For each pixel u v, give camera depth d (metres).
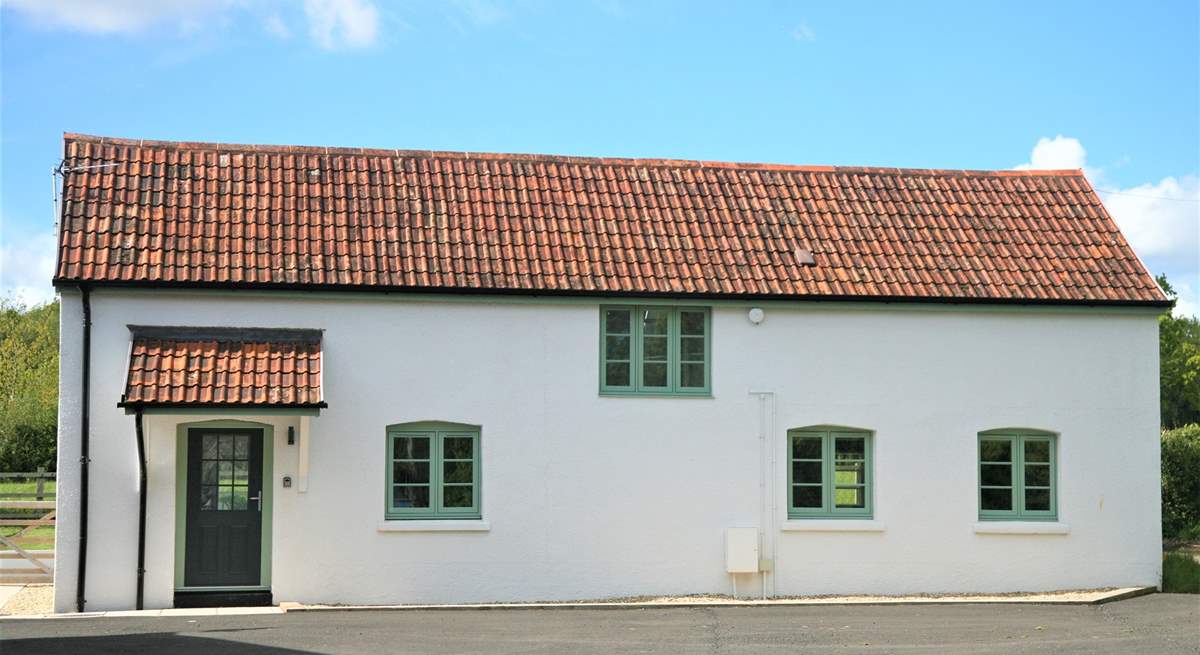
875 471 18.05
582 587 17.23
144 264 16.30
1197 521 23.92
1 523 18.19
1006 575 18.20
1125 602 17.48
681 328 17.80
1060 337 18.59
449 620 15.30
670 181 19.58
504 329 17.25
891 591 17.92
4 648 12.91
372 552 16.72
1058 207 20.22
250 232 17.14
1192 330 53.59
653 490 17.50
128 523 16.09
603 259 17.77
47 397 42.03
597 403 17.42
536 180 19.06
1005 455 18.50
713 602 17.00
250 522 16.48
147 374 15.59
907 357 18.19
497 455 17.14
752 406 17.80
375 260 17.09
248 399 15.52
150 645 13.16
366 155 18.95
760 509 17.72
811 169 20.34
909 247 18.91
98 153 17.75
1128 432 18.67
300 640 13.58
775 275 17.95
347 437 16.72
